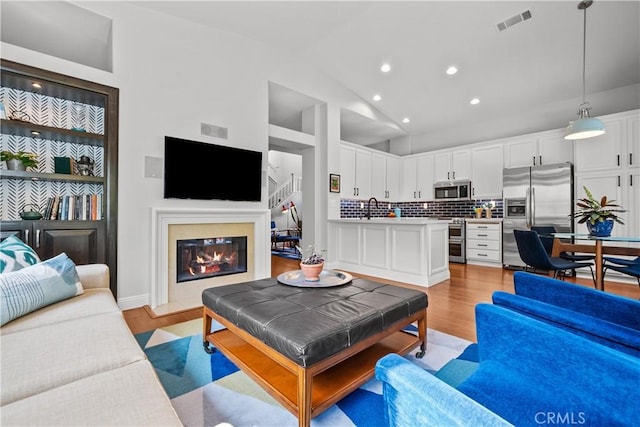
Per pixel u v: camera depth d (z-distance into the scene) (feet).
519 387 3.03
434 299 10.52
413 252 12.87
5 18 8.91
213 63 11.43
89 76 8.80
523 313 4.21
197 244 10.91
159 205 10.07
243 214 11.88
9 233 7.71
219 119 11.53
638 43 11.43
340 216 18.49
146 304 9.75
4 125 7.69
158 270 9.70
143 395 2.89
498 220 16.55
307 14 10.99
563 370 2.87
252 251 12.35
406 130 21.75
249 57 12.55
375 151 20.22
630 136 12.91
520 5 10.15
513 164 16.98
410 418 2.30
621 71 13.29
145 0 9.61
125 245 9.38
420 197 21.24
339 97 16.85
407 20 11.40
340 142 17.16
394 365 2.53
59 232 8.38
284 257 21.07
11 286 4.66
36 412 2.55
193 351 6.54
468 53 12.89
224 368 5.83
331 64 14.99
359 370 5.12
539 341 3.05
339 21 11.51
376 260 14.49
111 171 9.10
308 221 16.99
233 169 11.77
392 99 17.63
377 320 5.09
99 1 9.04
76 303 5.42
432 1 10.38
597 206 9.21
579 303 4.57
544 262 10.11
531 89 15.15
